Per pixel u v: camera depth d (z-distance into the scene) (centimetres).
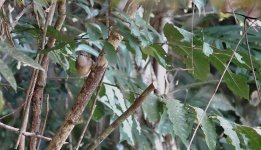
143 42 234
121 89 262
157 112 242
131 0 234
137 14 238
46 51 227
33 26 251
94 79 229
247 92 247
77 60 229
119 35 232
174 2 251
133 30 228
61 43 230
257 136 236
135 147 303
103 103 282
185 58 252
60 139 229
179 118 235
